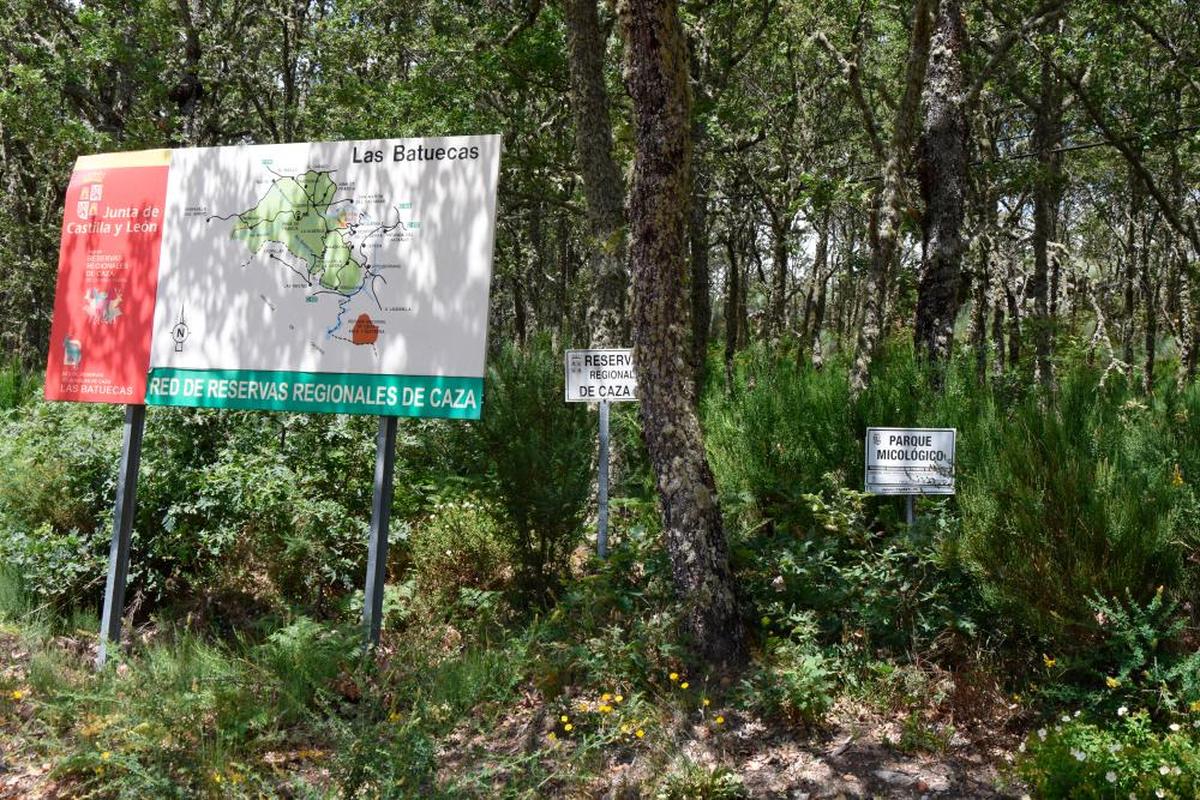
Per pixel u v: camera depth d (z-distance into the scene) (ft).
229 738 13.53
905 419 22.03
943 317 29.07
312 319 17.39
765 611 17.01
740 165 59.26
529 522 19.75
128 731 13.10
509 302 99.04
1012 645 16.20
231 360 17.84
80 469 21.49
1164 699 12.84
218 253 18.16
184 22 49.03
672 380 16.78
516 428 19.69
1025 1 38.14
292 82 58.08
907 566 17.51
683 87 16.61
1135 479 15.40
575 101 29.30
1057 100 47.29
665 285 16.75
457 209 16.69
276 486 20.92
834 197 38.22
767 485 22.53
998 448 17.90
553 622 17.46
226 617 19.90
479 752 13.43
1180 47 43.19
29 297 69.36
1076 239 88.89
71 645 18.62
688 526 16.47
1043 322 31.73
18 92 48.73
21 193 67.92
